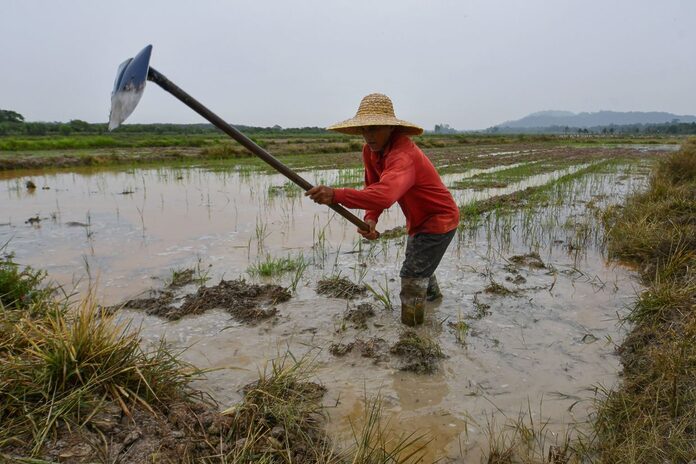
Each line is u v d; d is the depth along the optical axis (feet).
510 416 8.82
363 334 11.93
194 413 7.80
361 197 9.82
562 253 19.07
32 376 7.54
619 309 13.52
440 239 11.86
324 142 105.70
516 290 14.98
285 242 20.15
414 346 10.95
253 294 13.96
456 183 39.40
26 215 25.22
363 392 9.52
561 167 52.90
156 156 61.31
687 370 9.04
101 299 13.67
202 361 10.50
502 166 55.98
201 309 12.96
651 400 8.61
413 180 10.74
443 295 14.61
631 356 10.65
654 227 19.44
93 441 6.79
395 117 10.85
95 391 7.70
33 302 11.51
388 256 18.31
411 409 9.02
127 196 31.96
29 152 67.31
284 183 38.17
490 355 11.03
